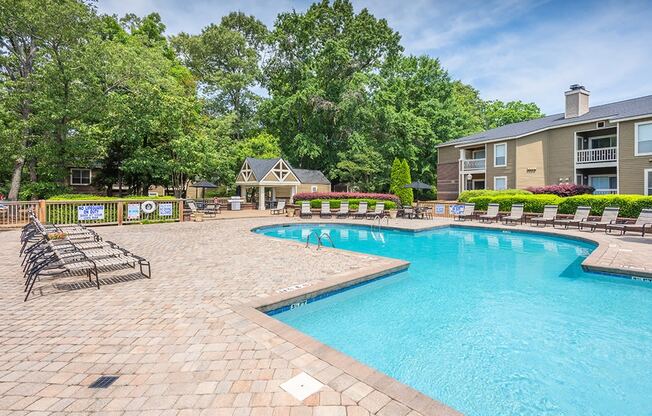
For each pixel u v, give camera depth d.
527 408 3.23
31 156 18.11
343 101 33.06
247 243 10.87
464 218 18.75
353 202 22.89
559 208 15.74
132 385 2.83
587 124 20.61
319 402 2.57
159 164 22.14
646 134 17.97
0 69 19.02
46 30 16.69
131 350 3.47
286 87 37.03
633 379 3.69
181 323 4.17
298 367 3.09
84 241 8.62
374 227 16.50
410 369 3.92
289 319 5.30
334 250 9.52
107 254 6.63
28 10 16.22
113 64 19.06
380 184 35.16
